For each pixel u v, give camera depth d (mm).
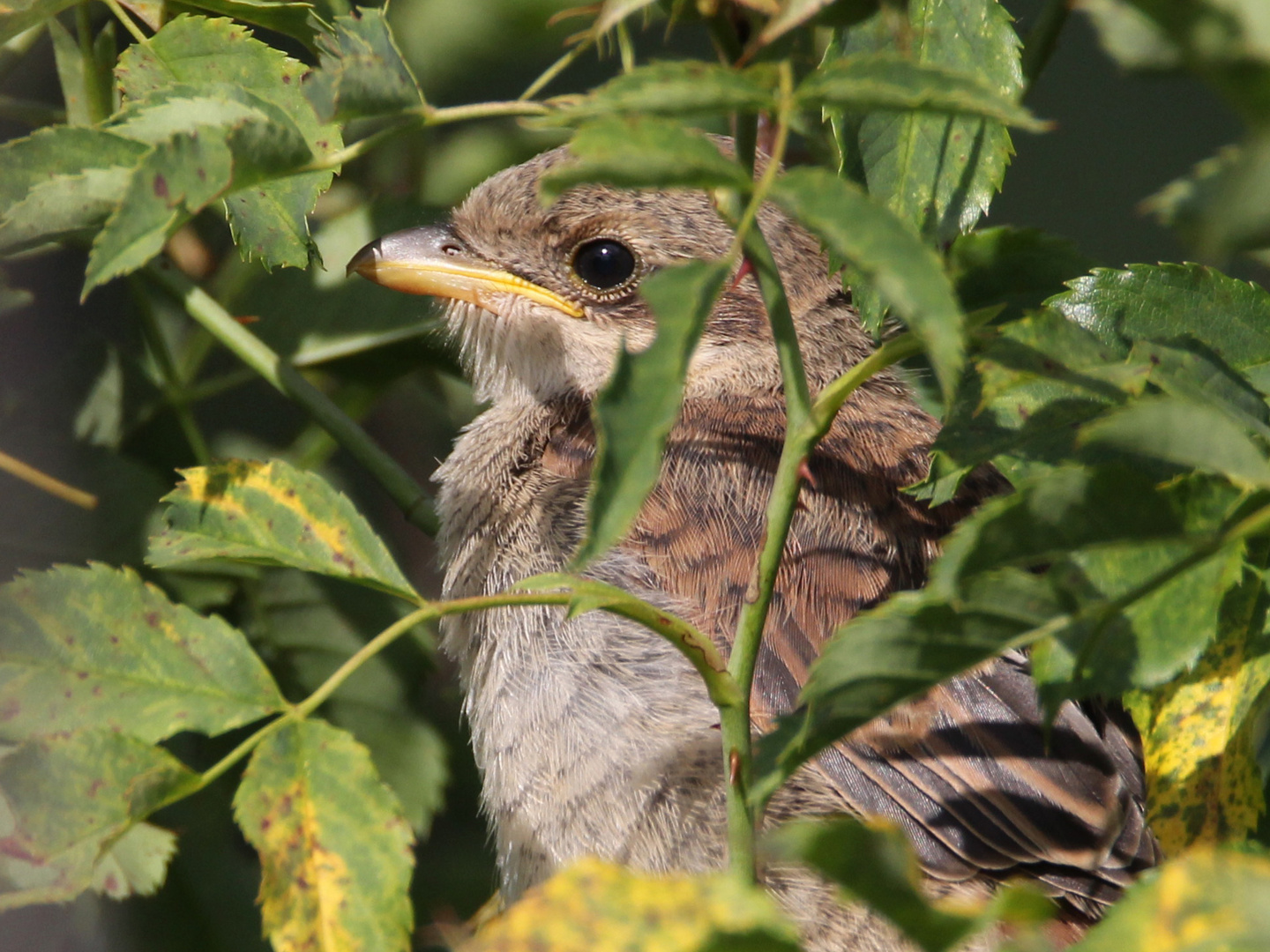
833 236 1489
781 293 1946
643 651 1993
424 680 2004
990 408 1953
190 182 1838
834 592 1994
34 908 1980
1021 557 1680
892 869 1326
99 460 1999
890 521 1997
